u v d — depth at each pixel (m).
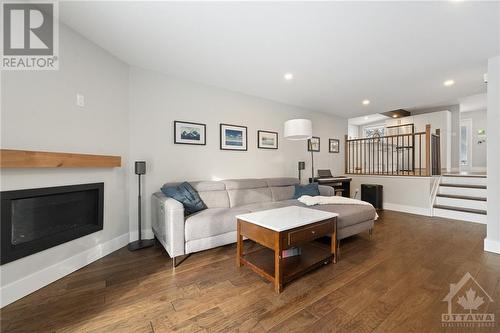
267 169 4.35
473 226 3.51
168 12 1.85
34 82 1.82
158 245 2.74
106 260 2.32
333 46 2.38
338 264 2.20
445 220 3.90
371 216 2.98
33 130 1.81
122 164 2.74
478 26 2.01
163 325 1.37
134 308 1.53
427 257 2.36
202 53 2.55
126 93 2.80
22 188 1.71
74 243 2.11
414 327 1.34
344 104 4.75
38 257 1.80
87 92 2.28
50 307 1.54
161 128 3.10
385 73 3.10
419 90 3.84
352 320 1.40
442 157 5.73
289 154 4.73
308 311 1.49
